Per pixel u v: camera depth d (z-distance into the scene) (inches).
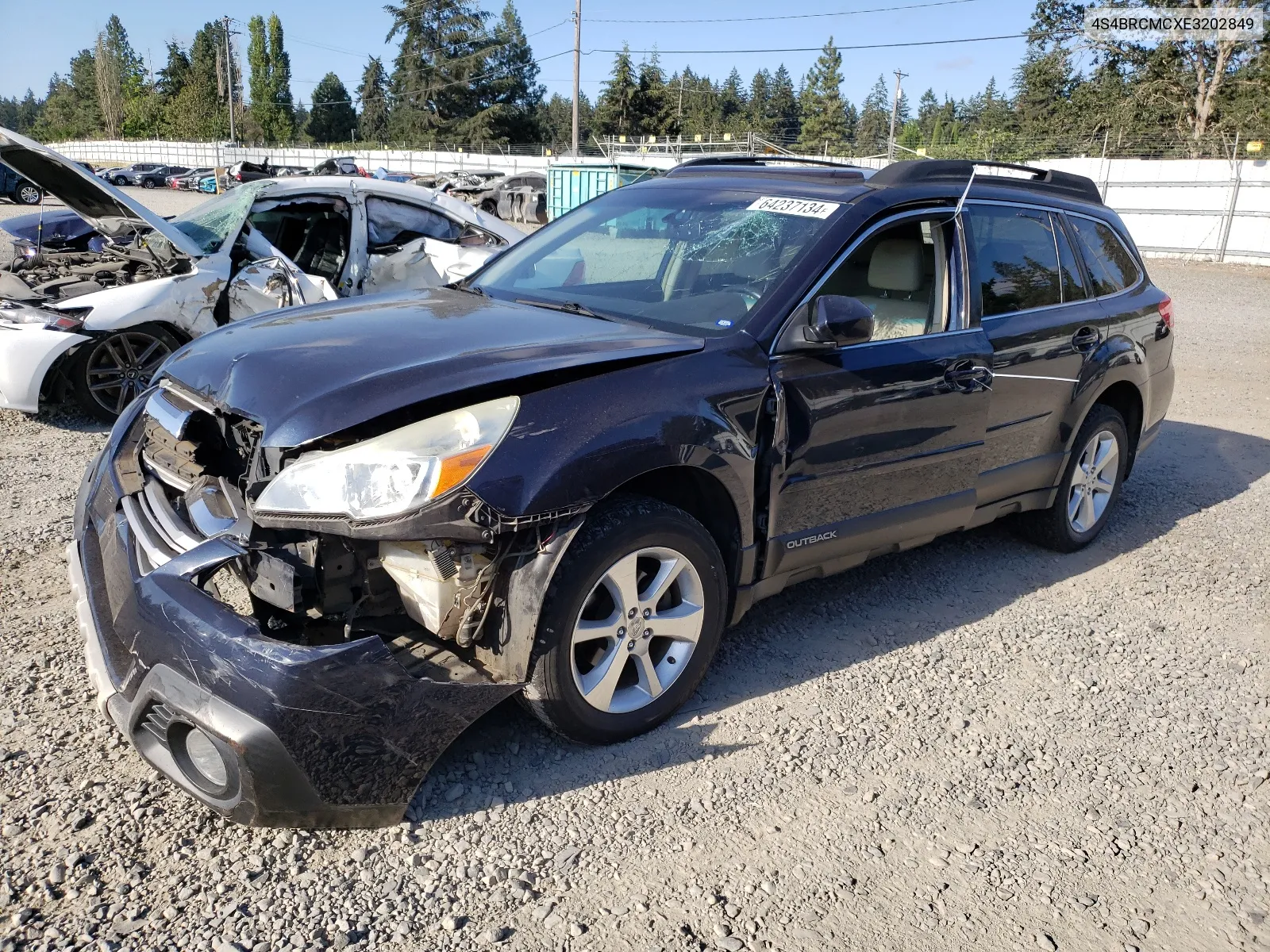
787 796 115.7
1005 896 102.0
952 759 126.0
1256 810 119.9
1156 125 1529.3
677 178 176.2
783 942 93.2
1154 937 97.7
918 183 156.9
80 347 251.6
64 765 112.5
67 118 4564.5
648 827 108.5
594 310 142.0
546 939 91.6
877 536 149.6
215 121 3132.4
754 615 163.9
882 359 142.4
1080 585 187.3
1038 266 177.9
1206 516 232.1
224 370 115.5
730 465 123.0
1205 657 160.1
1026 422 172.2
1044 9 1643.7
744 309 134.7
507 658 109.0
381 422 102.9
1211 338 502.3
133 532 114.1
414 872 99.0
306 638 106.0
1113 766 127.2
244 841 101.6
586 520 110.8
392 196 318.3
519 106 2972.4
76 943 87.0
